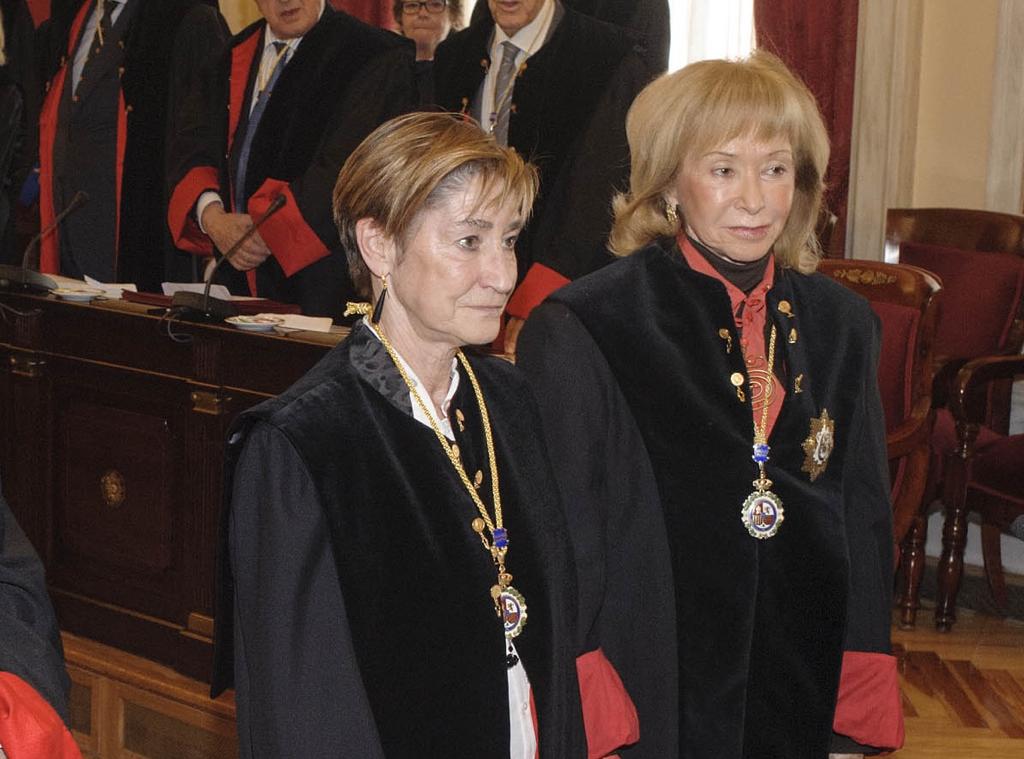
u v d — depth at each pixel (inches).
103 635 227.9
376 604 91.0
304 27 294.8
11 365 236.5
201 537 213.5
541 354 120.3
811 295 127.1
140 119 324.8
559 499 104.2
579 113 282.8
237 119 303.0
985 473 282.8
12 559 112.8
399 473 93.8
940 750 237.1
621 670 119.0
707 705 116.1
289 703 88.3
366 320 97.9
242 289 297.0
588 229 276.2
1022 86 332.8
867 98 337.1
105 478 226.7
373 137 95.0
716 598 116.3
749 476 117.3
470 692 92.8
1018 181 337.1
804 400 121.3
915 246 325.1
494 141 94.9
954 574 292.8
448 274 92.5
